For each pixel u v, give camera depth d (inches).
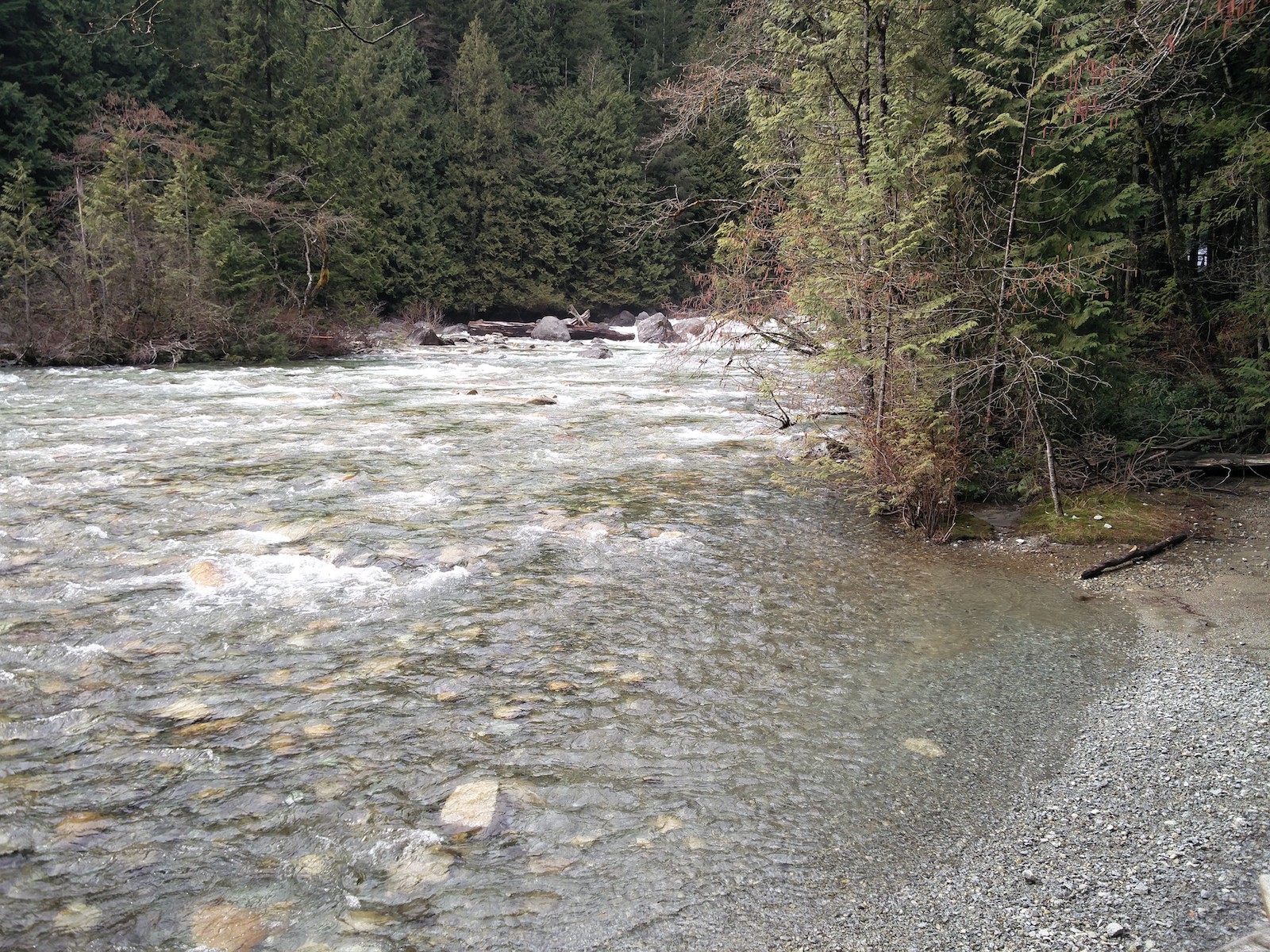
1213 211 586.6
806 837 144.1
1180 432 429.1
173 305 1027.9
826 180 386.3
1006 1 375.6
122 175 1104.2
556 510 360.5
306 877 132.0
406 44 2204.7
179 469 427.2
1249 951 106.8
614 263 2231.8
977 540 327.3
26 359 945.5
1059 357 357.4
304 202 1382.9
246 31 1398.9
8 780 157.5
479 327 1886.1
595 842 141.6
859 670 211.9
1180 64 431.2
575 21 2511.1
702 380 910.4
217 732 176.2
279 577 272.8
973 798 156.8
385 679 202.2
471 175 2080.5
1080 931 119.9
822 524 349.1
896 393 348.5
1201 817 148.5
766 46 490.6
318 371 993.5
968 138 381.4
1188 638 233.3
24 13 1366.9
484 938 119.3
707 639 229.9
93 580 266.7
